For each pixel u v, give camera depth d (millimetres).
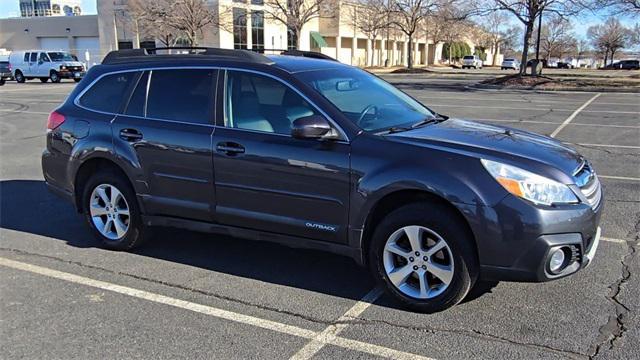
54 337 3643
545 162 3740
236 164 4395
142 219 5051
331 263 4895
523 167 3633
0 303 4145
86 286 4449
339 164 3986
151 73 5055
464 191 3602
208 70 4734
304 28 58281
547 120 14148
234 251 5215
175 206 4797
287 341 3557
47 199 7223
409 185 3736
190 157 4617
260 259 5004
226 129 4500
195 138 4594
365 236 4051
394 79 33969
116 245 5211
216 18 43656
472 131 4352
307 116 4062
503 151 3807
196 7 40188
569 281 4367
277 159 4207
